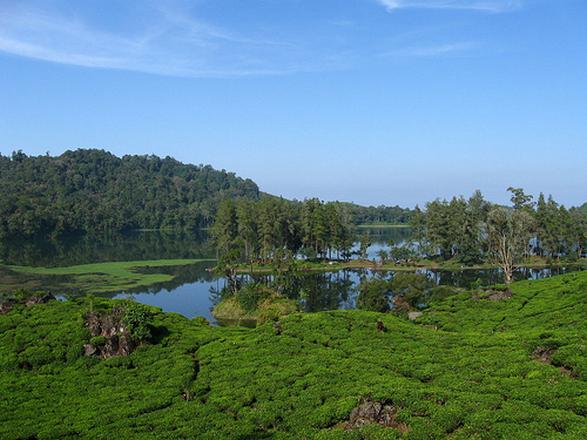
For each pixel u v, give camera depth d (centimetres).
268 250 15638
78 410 3531
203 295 11075
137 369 4338
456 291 7981
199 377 4088
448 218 16075
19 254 18288
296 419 3125
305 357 4266
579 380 3231
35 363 4416
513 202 16338
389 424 2983
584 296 5541
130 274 13888
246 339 4984
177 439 2981
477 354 3975
